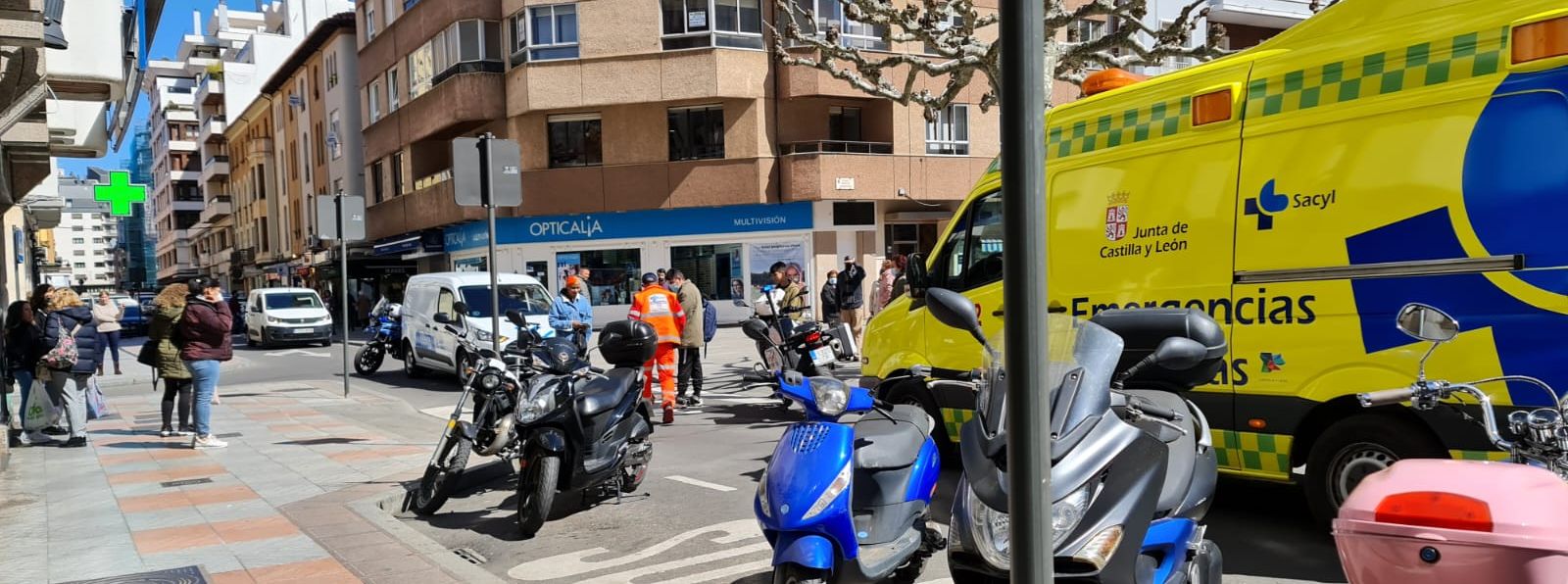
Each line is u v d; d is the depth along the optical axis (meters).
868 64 13.28
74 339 10.30
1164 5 29.66
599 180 29.05
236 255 67.50
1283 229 5.36
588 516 6.93
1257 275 5.47
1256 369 5.49
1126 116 6.28
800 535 4.30
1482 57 4.66
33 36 8.05
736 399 12.98
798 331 11.47
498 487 8.04
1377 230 4.97
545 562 5.88
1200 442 4.18
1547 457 2.94
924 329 7.68
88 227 160.38
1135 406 3.79
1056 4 11.82
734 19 28.12
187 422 10.90
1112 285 6.24
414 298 17.72
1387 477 2.40
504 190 8.29
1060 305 6.57
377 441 10.07
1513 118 4.52
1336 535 2.45
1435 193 4.76
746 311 28.69
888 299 16.73
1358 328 5.04
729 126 28.28
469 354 7.29
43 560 5.77
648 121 28.77
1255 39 32.12
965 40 12.56
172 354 10.73
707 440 9.91
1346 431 5.14
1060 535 3.16
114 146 16.27
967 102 29.64
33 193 21.77
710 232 28.89
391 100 36.19
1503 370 4.52
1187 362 3.58
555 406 6.41
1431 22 4.89
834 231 28.52
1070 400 3.37
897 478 4.82
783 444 4.55
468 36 30.06
